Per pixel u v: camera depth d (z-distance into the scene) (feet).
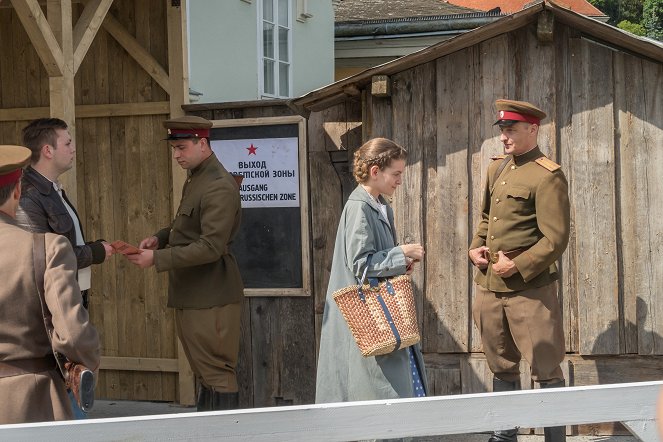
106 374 23.68
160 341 23.20
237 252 22.35
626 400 10.31
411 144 20.84
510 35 20.24
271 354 22.30
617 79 19.74
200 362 19.10
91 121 23.56
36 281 11.02
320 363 15.16
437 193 20.75
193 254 18.24
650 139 19.61
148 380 23.35
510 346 18.67
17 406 10.92
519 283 17.90
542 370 17.80
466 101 20.51
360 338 14.30
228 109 22.35
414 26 49.01
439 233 20.77
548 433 18.06
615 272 19.83
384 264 14.38
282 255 22.07
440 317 20.86
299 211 21.91
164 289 23.11
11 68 24.00
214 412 9.60
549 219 17.40
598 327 19.97
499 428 10.20
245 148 22.16
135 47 22.89
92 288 23.67
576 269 20.08
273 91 40.01
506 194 17.98
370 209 14.87
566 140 20.03
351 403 9.95
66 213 15.98
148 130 23.07
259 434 9.70
